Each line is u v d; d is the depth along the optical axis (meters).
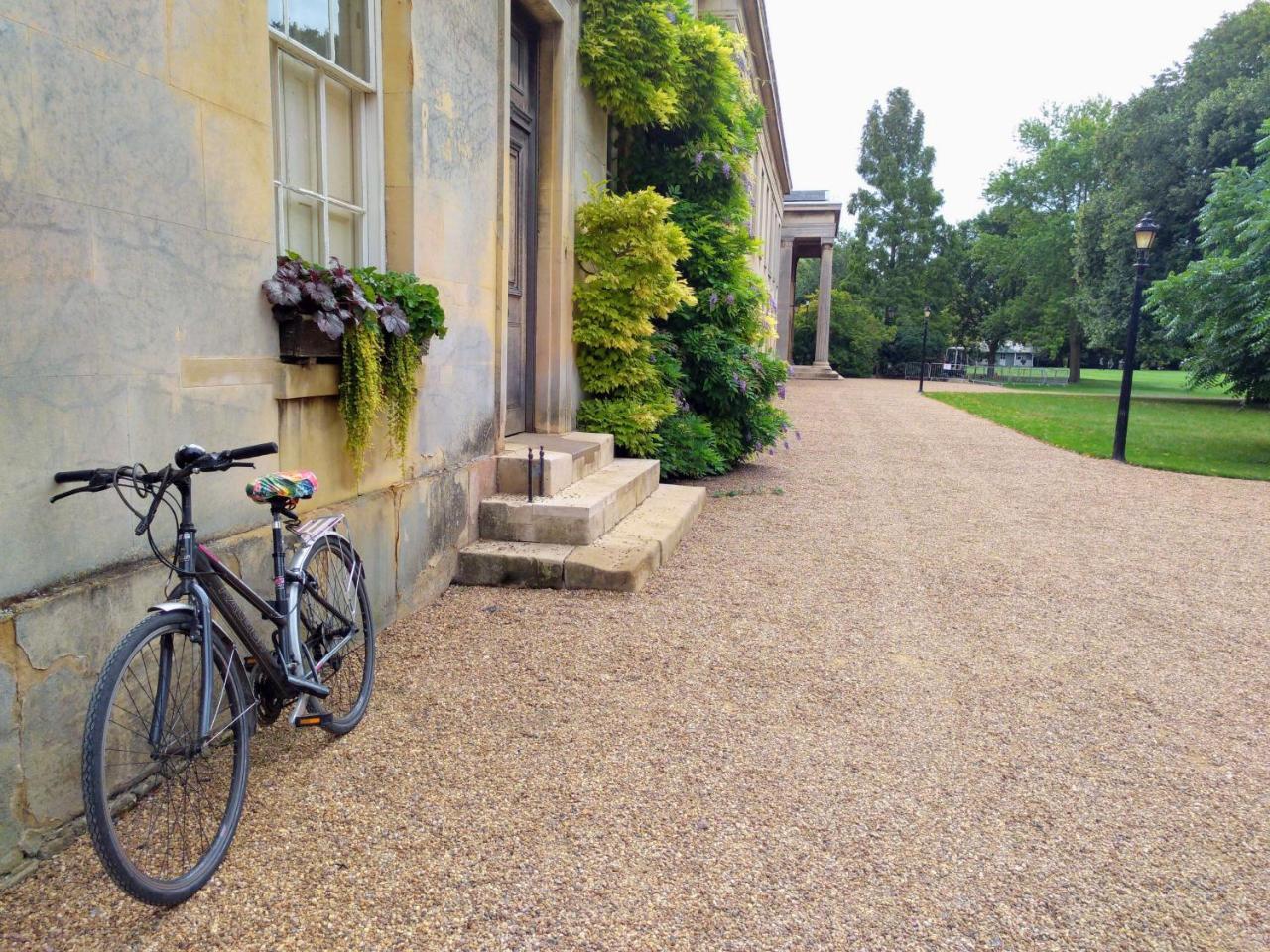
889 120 56.16
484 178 5.18
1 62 2.08
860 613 4.81
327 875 2.30
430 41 4.39
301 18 3.62
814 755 3.09
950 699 3.64
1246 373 14.85
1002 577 5.71
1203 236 15.91
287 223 3.61
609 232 7.30
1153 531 7.42
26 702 2.18
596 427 7.52
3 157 2.10
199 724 2.19
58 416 2.29
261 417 3.18
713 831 2.58
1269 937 2.17
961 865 2.45
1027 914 2.24
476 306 5.16
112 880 2.08
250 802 2.65
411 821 2.58
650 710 3.43
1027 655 4.22
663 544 5.60
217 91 2.87
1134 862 2.49
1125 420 12.21
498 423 5.62
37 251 2.20
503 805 2.68
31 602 2.19
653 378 7.86
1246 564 6.25
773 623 4.55
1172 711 3.60
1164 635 4.61
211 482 2.93
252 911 2.14
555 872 2.35
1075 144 44.06
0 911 2.08
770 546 6.33
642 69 7.40
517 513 5.27
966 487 9.61
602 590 4.94
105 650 2.41
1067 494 9.29
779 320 42.91
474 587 4.97
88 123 2.34
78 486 2.35
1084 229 31.61
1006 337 59.72
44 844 2.26
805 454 12.31
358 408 3.62
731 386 9.03
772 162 30.30
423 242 4.42
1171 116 27.00
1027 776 2.99
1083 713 3.55
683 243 7.39
